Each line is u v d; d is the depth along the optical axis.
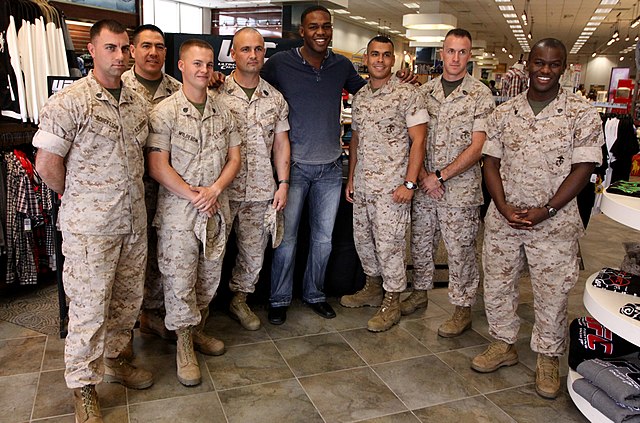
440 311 3.84
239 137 2.89
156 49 2.97
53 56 4.77
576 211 2.68
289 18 14.13
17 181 3.78
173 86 3.16
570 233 2.65
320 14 3.11
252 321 3.43
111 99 2.28
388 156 3.30
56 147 2.15
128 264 2.47
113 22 2.23
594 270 5.06
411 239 3.62
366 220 3.54
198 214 2.66
